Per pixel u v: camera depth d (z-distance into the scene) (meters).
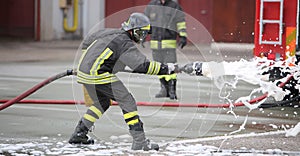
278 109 12.85
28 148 9.08
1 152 8.77
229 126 11.05
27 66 21.33
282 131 10.57
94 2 33.31
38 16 33.16
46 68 20.72
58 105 13.27
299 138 9.97
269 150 8.98
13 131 10.47
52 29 33.16
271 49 12.85
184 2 31.73
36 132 10.41
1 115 12.00
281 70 11.96
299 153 8.84
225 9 30.39
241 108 12.95
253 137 10.05
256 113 12.36
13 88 15.86
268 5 12.80
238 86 16.50
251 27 29.70
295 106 12.46
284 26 12.70
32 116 11.93
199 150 9.01
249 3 29.80
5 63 22.25
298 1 12.59
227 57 22.78
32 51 27.30
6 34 35.66
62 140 9.76
